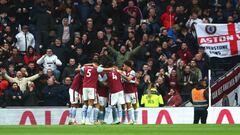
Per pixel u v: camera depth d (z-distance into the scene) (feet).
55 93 194.18
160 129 136.77
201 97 186.50
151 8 228.22
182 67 202.90
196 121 188.65
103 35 215.10
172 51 215.51
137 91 191.01
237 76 206.59
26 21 224.94
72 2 231.71
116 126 152.25
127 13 231.09
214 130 132.36
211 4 241.14
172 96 197.16
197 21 225.97
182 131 128.26
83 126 152.35
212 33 207.10
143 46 212.43
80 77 172.35
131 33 215.92
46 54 205.57
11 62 203.51
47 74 200.54
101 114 173.78
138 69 208.85
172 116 191.62
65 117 190.29
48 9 228.02
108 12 228.84
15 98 191.21
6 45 207.62
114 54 207.92
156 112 191.62
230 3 235.20
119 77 171.94
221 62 221.25
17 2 226.38
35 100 193.36
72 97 172.76
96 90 170.30
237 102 206.49
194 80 201.46
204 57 210.18
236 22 229.25
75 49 211.00
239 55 216.95
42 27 223.10
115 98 171.42
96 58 170.30
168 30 225.35
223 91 205.67
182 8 229.66
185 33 224.94
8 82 194.49
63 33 221.46
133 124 169.99
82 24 226.99
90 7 231.71
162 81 196.75
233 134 118.52
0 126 158.71
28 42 214.90
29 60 206.49
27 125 170.09
